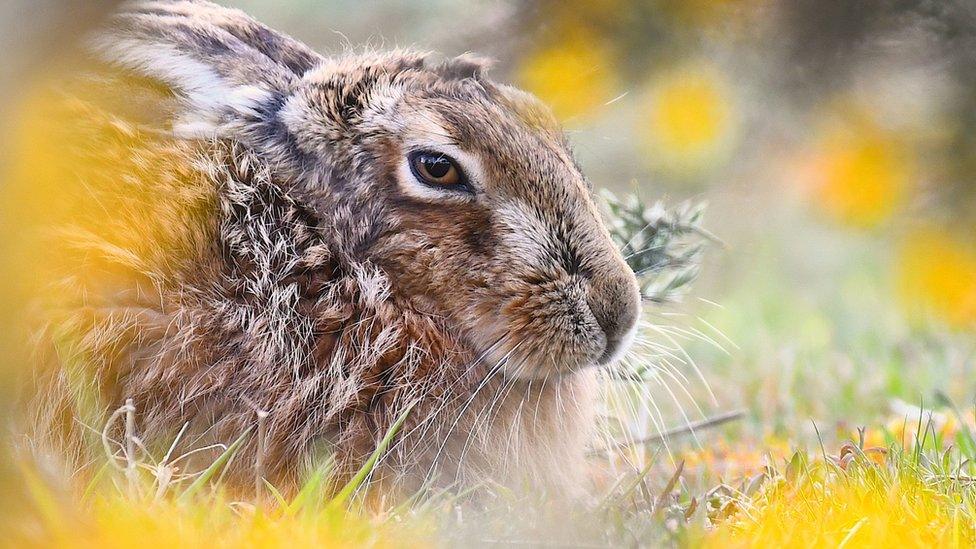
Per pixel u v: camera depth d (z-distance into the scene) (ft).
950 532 9.45
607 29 10.48
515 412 9.74
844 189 10.67
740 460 9.86
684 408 10.17
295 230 9.70
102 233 9.63
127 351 9.62
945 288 10.64
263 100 9.73
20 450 9.43
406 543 9.40
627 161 10.91
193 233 9.66
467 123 9.72
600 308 9.72
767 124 10.64
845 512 9.50
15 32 9.34
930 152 10.62
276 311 9.66
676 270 10.03
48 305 9.59
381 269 9.70
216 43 9.75
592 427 9.84
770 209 11.96
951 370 10.25
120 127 9.68
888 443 9.69
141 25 9.70
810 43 10.51
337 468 9.63
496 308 9.71
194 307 9.64
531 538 9.46
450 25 10.64
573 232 9.73
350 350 9.67
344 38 10.45
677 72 10.51
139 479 9.49
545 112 9.82
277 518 9.46
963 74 10.53
